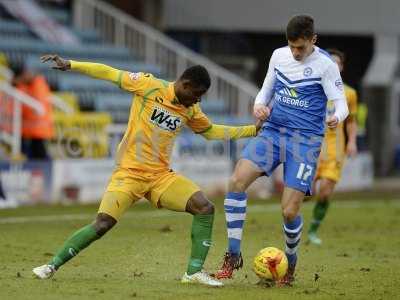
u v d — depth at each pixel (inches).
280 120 1075.9
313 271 1201.4
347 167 2891.2
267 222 1803.6
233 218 1064.2
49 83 2701.8
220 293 992.9
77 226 1662.2
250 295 985.5
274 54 1091.3
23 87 2281.0
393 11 3095.5
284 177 1074.7
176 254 1294.3
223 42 3403.1
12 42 2765.7
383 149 3380.9
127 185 1027.3
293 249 1079.6
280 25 3157.0
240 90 2925.7
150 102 1024.2
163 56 3056.1
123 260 1235.9
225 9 3203.7
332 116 1058.1
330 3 3122.5
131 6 3312.0
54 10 3058.6
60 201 2213.3
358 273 1194.0
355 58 3425.2
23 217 1822.1
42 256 1269.7
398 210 2187.5
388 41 3272.6
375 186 3026.6
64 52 2854.3
